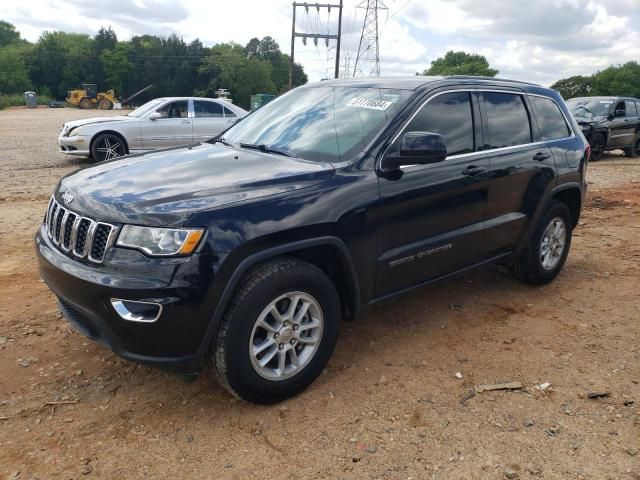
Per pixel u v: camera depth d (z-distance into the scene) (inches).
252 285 115.5
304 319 128.3
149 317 107.3
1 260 214.5
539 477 105.5
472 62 3959.2
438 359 148.9
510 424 121.1
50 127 1076.5
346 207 128.3
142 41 4842.5
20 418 118.6
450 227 157.3
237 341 114.6
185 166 136.4
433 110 153.5
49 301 176.7
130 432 115.7
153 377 136.2
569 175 197.9
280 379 124.2
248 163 137.4
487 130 169.2
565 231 204.8
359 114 150.6
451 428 119.3
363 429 118.3
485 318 175.9
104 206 114.8
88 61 4655.5
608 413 126.0
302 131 153.7
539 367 146.0
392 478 104.4
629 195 389.7
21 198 333.4
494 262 180.4
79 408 123.1
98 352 146.7
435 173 149.2
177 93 4530.0
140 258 107.4
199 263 107.6
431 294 194.4
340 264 133.8
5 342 149.4
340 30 1680.6
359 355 149.9
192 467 106.2
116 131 476.7
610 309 184.9
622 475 106.3
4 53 4087.1
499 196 170.7
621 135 625.0
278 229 116.3
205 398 128.4
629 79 3026.6
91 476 102.9
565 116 206.5
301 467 106.7
